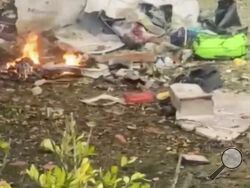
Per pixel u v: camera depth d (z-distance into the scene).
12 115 6.74
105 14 9.50
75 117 6.71
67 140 2.70
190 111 6.62
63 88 7.67
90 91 7.60
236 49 9.06
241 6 12.05
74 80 7.94
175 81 7.90
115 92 7.58
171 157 5.80
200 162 5.63
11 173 5.36
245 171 5.52
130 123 6.59
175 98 6.76
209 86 7.66
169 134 6.32
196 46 9.06
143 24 9.60
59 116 6.72
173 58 8.92
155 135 6.29
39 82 7.79
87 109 6.98
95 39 9.24
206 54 9.00
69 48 8.82
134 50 9.20
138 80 7.79
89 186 3.13
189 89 6.93
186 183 5.20
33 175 2.42
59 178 2.28
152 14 9.78
